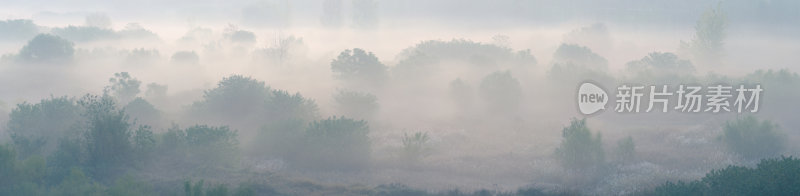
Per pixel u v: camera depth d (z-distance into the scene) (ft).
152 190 50.85
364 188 56.39
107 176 58.08
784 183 40.32
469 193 54.44
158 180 56.54
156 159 65.62
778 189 40.16
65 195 45.34
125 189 47.47
